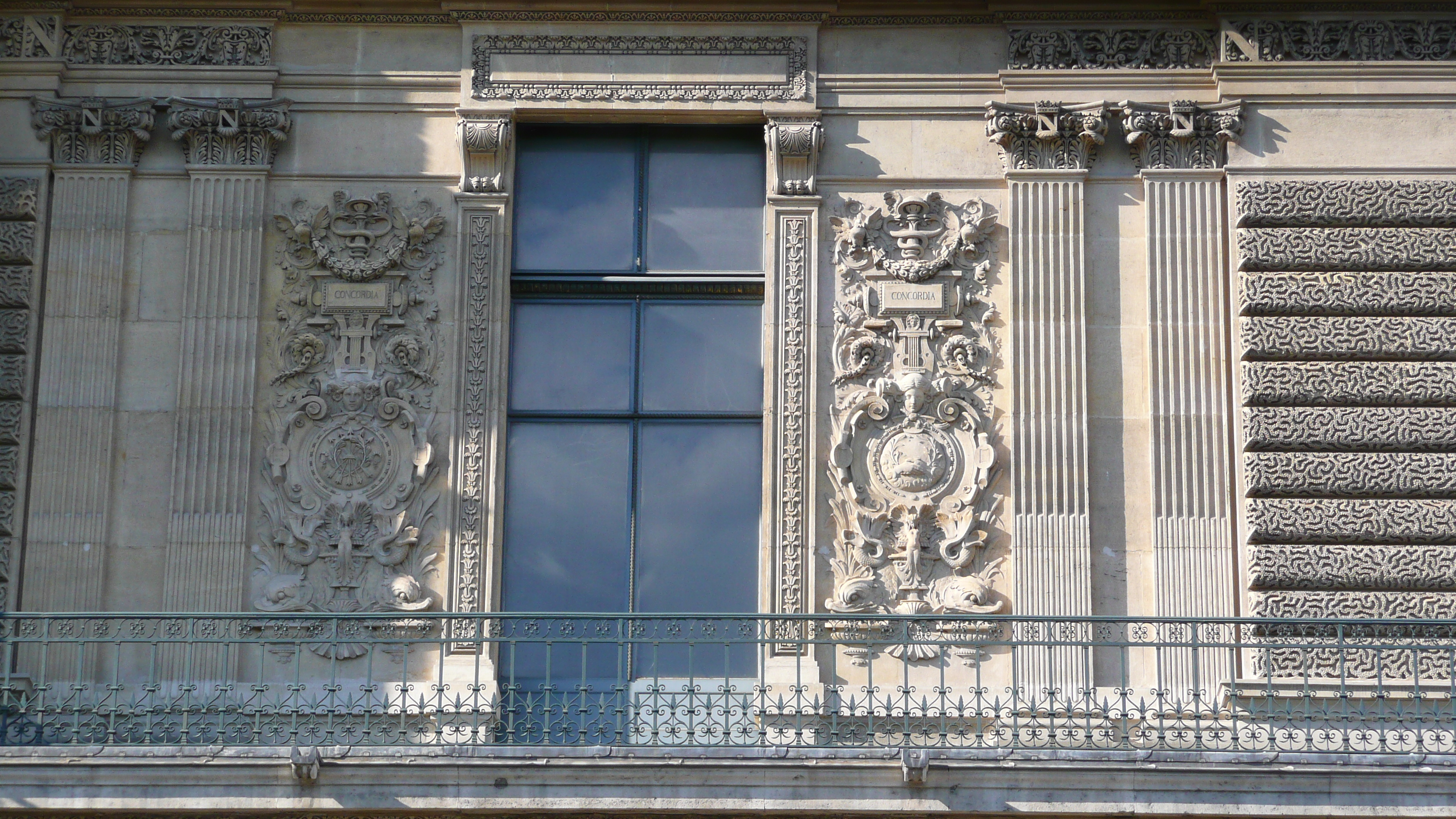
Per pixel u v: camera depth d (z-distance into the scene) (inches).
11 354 748.6
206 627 731.4
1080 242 763.4
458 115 777.6
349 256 767.1
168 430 749.9
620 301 780.6
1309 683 713.0
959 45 791.1
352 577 741.3
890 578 743.1
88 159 769.6
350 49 788.6
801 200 772.0
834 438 754.2
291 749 644.7
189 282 759.7
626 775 647.1
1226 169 766.5
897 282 767.7
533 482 764.0
